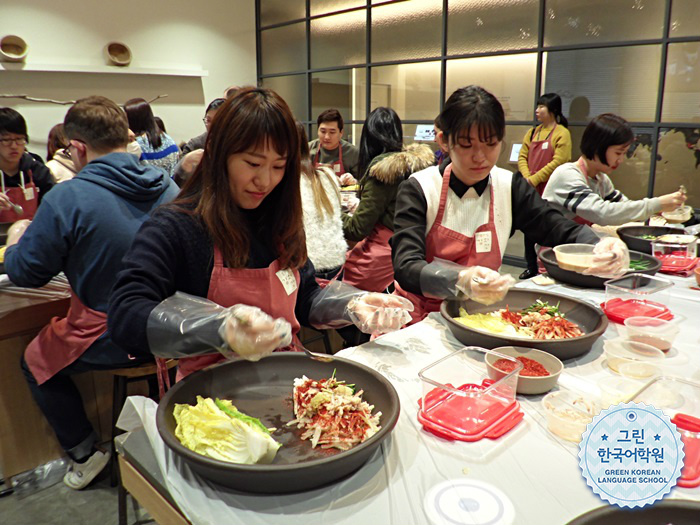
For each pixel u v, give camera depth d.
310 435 0.96
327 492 0.82
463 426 0.98
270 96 1.06
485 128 1.47
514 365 1.09
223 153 1.08
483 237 1.77
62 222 1.73
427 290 1.40
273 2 7.11
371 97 6.07
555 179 2.54
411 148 2.54
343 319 1.32
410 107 5.71
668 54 3.93
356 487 0.83
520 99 4.82
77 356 1.87
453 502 0.80
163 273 1.12
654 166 4.15
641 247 2.23
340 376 1.13
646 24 3.99
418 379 1.20
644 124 4.14
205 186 1.14
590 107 4.41
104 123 1.86
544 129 4.39
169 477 0.86
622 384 1.07
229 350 0.93
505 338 1.23
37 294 2.05
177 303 1.04
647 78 4.07
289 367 1.17
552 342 1.21
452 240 1.77
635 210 2.31
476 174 1.61
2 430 2.02
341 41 6.29
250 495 0.82
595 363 1.26
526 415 1.04
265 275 1.24
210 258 1.19
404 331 1.48
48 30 5.96
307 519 0.77
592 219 2.40
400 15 5.57
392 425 0.89
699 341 1.38
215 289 1.21
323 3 6.38
